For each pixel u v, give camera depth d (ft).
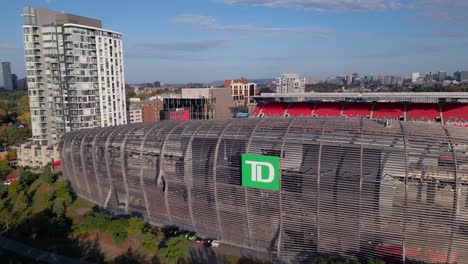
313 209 169.78
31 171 417.08
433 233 151.84
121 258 193.36
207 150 197.57
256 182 177.88
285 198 174.29
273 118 217.36
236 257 185.26
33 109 466.70
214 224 201.26
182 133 215.51
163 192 214.90
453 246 151.02
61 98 463.83
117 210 247.09
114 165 238.07
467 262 151.64
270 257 183.93
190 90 601.62
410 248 156.87
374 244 162.20
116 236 203.41
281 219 177.78
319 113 453.58
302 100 495.41
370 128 179.52
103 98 493.36
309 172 168.76
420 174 152.56
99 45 478.59
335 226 167.32
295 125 193.57
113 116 515.91
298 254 178.40
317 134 180.65
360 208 160.15
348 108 447.01
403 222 154.71
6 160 447.83
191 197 203.00
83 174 273.95
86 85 469.57
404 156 156.76
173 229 217.36
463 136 165.68
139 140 227.20
